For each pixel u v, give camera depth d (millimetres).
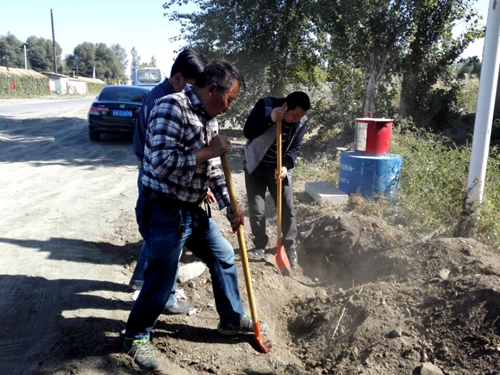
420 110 11406
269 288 4156
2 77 42000
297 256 4828
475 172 4531
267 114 4188
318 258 4844
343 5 9773
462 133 9945
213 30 11836
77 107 27562
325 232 4980
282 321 3908
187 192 2791
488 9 4246
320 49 11953
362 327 3395
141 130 3387
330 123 11219
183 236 2850
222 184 3129
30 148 11359
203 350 3229
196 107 2719
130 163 9781
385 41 10164
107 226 5543
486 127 4414
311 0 11062
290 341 3688
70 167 9117
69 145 11945
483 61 4328
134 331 2986
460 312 3281
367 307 3605
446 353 3020
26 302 3664
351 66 11023
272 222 5793
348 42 10234
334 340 3488
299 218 5809
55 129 15391
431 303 3471
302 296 4230
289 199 4531
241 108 12484
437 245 4164
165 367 3004
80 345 3119
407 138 8312
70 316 3484
